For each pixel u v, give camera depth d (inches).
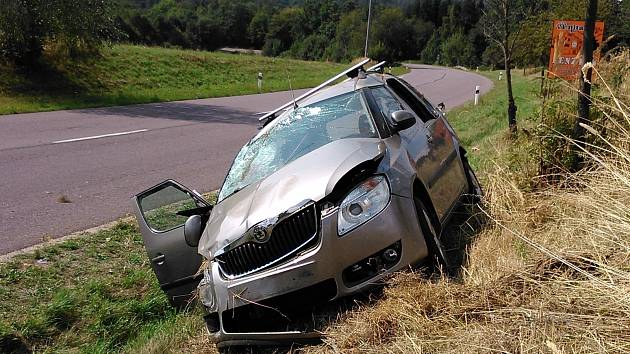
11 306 202.8
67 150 498.0
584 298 131.1
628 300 121.6
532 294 141.1
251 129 645.3
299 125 213.8
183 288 201.3
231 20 4234.7
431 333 137.4
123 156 476.7
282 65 1956.2
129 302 209.5
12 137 558.3
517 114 609.9
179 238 200.7
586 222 167.0
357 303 160.9
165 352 174.9
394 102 227.9
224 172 416.5
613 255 147.3
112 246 262.8
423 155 201.0
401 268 162.9
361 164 167.2
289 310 160.6
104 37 1060.5
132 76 1245.7
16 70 1002.1
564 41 333.7
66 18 960.9
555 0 527.5
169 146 529.7
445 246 205.2
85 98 948.0
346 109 211.3
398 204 165.5
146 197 209.8
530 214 205.9
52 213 310.7
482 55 3316.9
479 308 141.0
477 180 272.5
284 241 158.4
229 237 164.2
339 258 156.5
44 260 242.5
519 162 252.7
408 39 4753.9
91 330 194.2
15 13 924.6
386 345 140.6
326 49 3535.9
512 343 121.8
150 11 4106.8
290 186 168.7
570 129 238.1
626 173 175.6
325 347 151.2
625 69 278.4
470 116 688.4
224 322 165.9
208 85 1366.9
